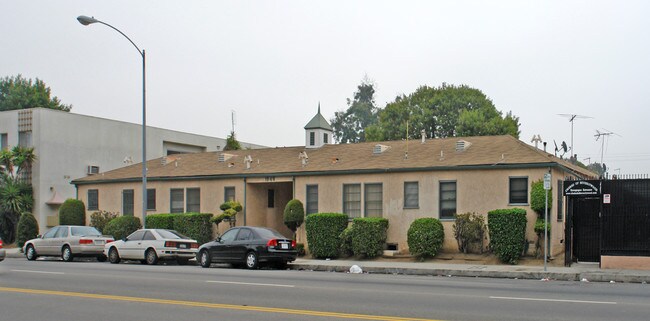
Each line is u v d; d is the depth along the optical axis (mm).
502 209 23875
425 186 26703
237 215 31844
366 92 93188
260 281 17766
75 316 11648
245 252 23469
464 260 24719
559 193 25656
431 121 57812
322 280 18281
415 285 16672
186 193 33906
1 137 45406
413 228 25516
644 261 20656
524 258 23875
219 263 24906
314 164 30875
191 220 32062
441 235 25516
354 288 15758
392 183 27516
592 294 14500
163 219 33094
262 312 11820
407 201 27141
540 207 23453
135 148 50938
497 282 18047
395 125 60000
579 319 10867
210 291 15188
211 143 59375
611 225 21156
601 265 21203
